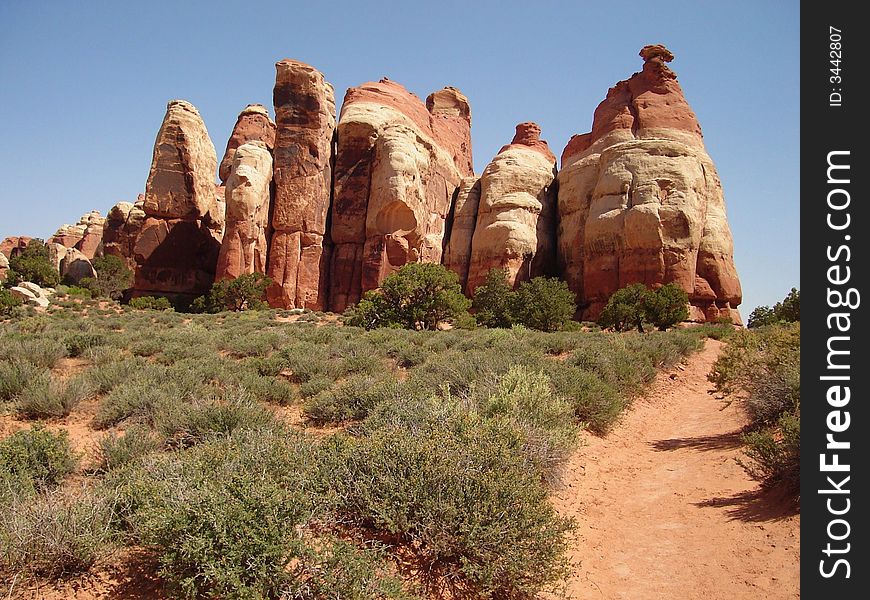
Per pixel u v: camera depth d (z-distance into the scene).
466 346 16.06
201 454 4.78
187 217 53.47
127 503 4.04
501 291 39.47
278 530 3.41
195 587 3.22
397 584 3.43
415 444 4.64
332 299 51.62
